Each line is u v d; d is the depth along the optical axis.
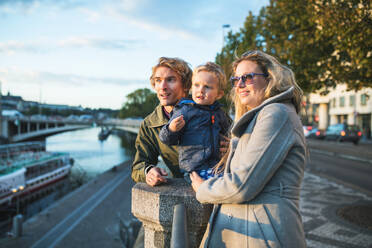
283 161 1.26
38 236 13.94
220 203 1.35
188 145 1.70
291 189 1.24
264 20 9.41
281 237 1.19
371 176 11.66
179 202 1.48
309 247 5.05
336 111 39.84
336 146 22.88
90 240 13.33
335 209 7.19
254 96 1.52
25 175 28.20
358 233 5.52
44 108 127.38
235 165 1.37
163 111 2.11
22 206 25.58
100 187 24.19
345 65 7.06
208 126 1.72
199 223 1.47
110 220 16.09
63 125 97.12
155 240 1.59
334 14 5.82
